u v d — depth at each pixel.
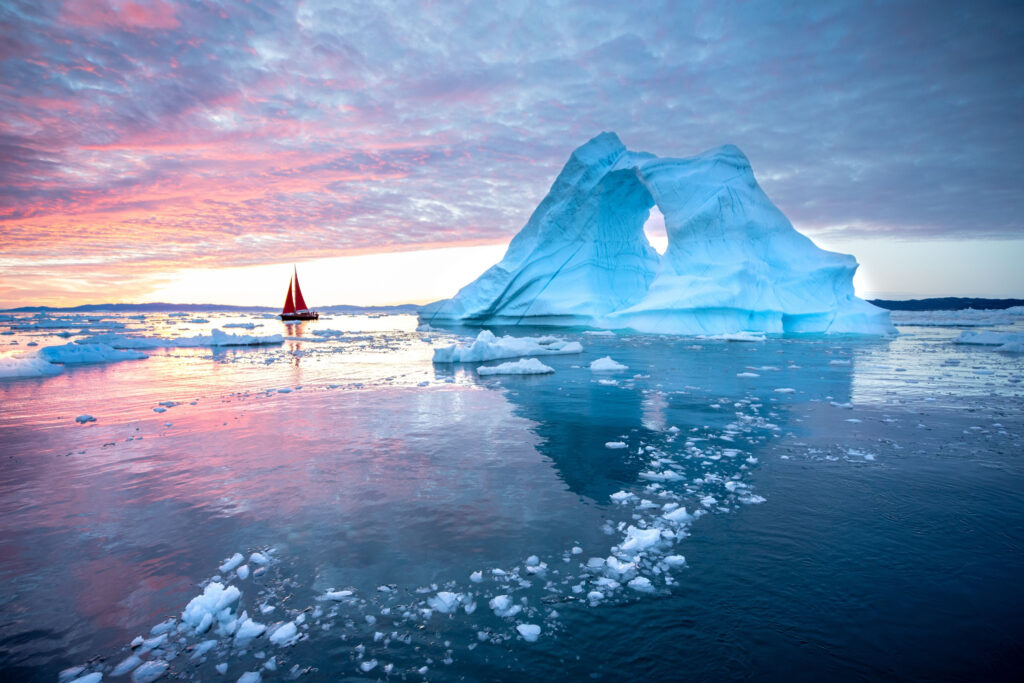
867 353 17.95
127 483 5.36
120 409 9.30
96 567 3.68
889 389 10.54
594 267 34.28
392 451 6.38
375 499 4.84
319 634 2.93
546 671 2.60
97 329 43.97
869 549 3.79
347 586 3.40
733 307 25.02
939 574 3.45
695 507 4.55
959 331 31.08
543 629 2.94
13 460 6.20
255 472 5.65
